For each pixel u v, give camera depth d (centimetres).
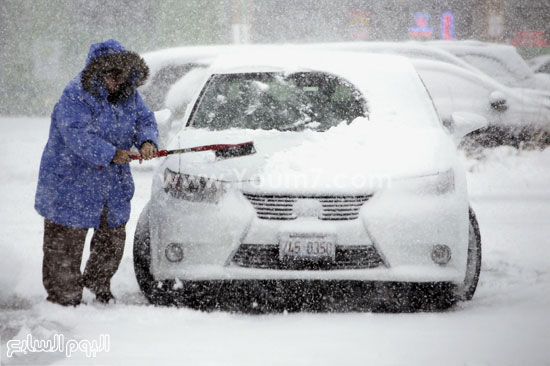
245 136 1586
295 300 1530
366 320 1373
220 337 1251
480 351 1166
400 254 1405
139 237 1541
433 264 1422
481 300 1547
